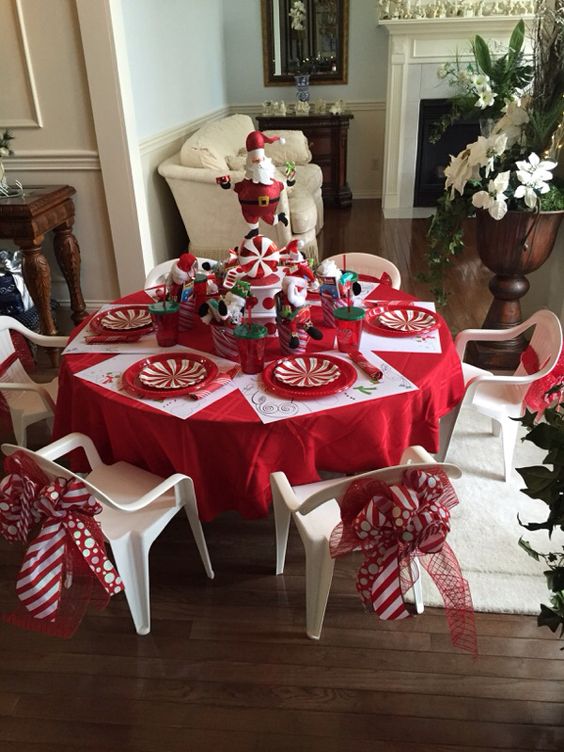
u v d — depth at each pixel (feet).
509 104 9.43
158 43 13.70
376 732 4.89
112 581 4.90
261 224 13.53
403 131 19.13
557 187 9.58
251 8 20.21
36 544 4.77
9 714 5.12
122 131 11.06
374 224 19.29
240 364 5.82
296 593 6.19
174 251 14.99
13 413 7.18
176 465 5.32
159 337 6.24
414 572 5.23
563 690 5.20
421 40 18.02
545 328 6.94
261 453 5.15
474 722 4.95
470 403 7.27
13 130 11.37
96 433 5.78
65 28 10.53
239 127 16.83
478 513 7.12
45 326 10.73
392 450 5.53
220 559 6.62
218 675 5.38
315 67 20.90
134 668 5.47
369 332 6.43
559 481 4.11
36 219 10.16
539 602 5.97
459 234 9.36
